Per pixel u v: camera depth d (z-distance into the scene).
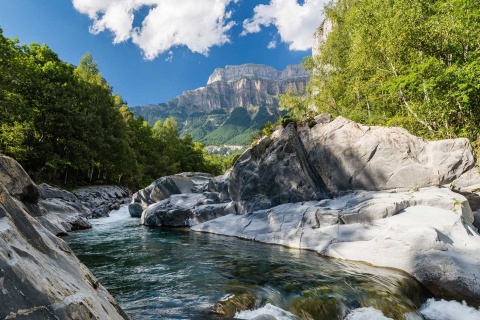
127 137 62.97
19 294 2.82
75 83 48.50
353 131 17.92
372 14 26.48
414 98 23.66
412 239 10.54
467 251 9.96
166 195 29.16
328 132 18.75
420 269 9.64
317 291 8.05
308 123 20.02
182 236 17.81
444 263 9.38
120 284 8.70
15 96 32.91
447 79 20.00
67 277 3.91
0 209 3.85
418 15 23.17
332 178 17.89
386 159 16.44
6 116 32.47
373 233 12.10
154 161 76.44
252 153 21.02
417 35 22.81
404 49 23.81
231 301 7.14
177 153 91.81
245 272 9.90
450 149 15.64
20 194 8.48
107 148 49.72
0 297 2.66
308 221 14.64
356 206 13.95
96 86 53.16
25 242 3.72
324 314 7.15
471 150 15.50
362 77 30.25
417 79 21.88
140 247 14.44
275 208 17.47
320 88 42.03
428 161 15.86
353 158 17.33
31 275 3.09
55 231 16.95
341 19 43.66
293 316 6.68
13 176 8.39
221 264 11.03
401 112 26.33
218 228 18.91
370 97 28.89
